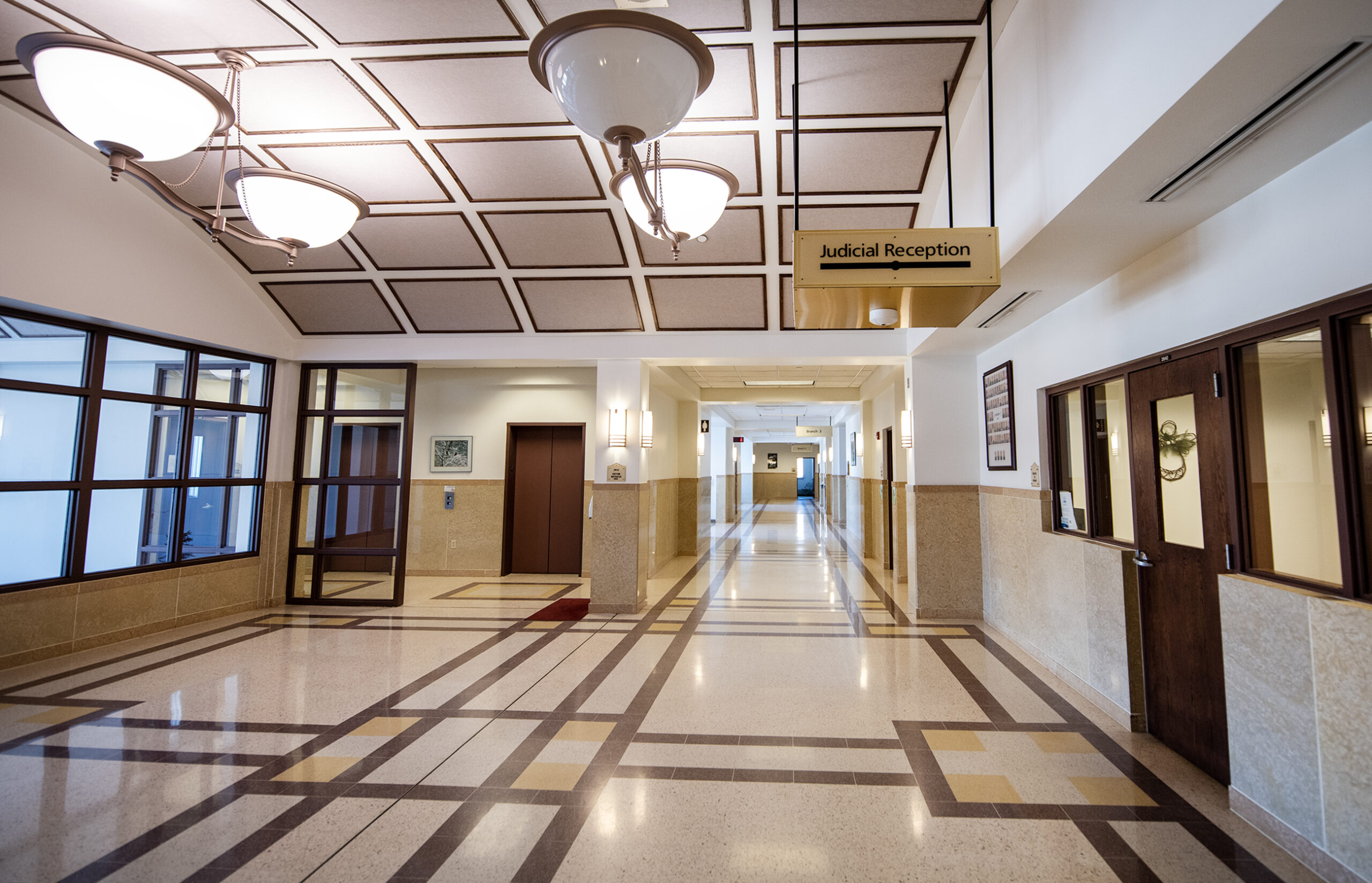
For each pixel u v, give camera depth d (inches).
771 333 247.6
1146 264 131.5
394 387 270.5
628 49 76.4
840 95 152.2
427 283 236.2
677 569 353.1
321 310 251.1
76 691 155.3
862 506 422.6
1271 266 98.1
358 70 146.9
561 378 329.1
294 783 109.7
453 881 83.4
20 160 163.6
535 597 275.6
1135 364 136.5
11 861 87.0
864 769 115.7
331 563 263.3
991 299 163.8
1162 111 80.6
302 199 116.8
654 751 122.9
